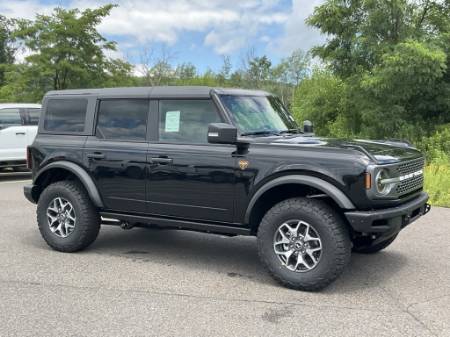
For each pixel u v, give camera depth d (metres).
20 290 4.95
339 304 4.59
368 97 18.14
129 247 6.64
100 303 4.61
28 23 21.34
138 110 5.90
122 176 5.86
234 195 5.19
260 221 5.35
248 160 5.09
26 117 13.57
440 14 19.11
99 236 7.26
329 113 21.34
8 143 13.13
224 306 4.54
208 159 5.31
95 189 6.06
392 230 4.80
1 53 32.38
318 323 4.17
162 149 5.61
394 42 17.94
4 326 4.12
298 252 4.92
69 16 21.05
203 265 5.84
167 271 5.59
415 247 6.57
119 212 5.99
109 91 6.17
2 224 7.96
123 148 5.86
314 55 19.77
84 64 21.56
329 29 18.92
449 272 5.54
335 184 4.70
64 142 6.32
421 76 16.62
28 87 21.84
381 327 4.09
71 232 6.24
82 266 5.76
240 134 5.25
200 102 5.51
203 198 5.38
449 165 13.45
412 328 4.07
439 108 18.98
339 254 4.72
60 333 3.98
